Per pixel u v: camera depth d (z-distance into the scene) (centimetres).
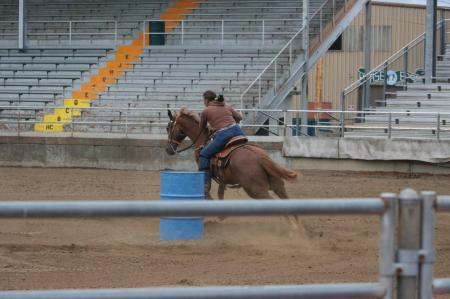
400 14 4747
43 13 3950
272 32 3469
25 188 2067
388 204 473
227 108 1344
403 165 2373
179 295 467
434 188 2069
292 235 1309
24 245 1202
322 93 4656
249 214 467
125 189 2058
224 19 3634
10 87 3384
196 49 3422
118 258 1121
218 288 471
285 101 3203
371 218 1533
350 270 1035
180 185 1251
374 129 2745
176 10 3766
